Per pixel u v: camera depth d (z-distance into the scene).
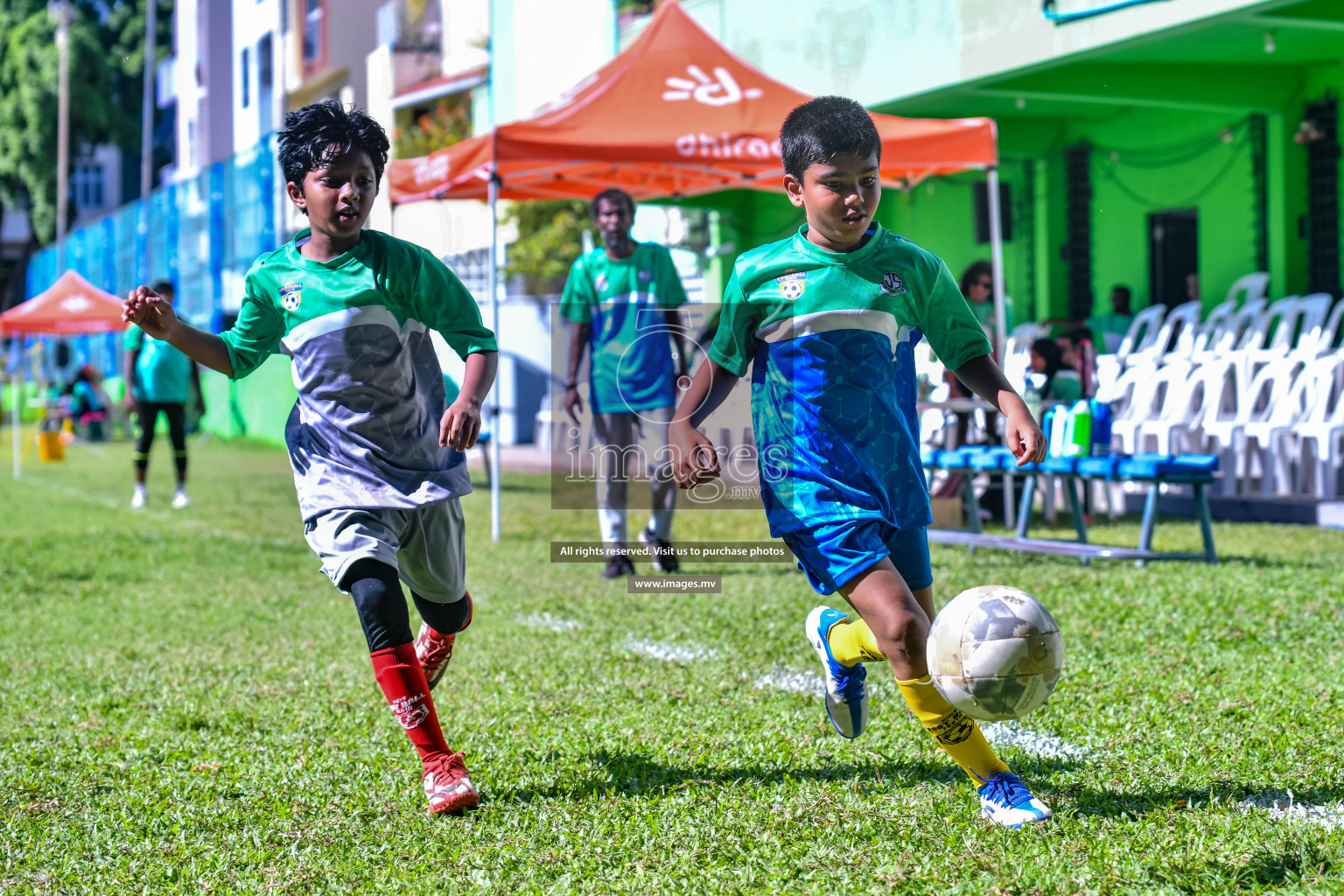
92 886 2.59
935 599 5.72
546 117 8.28
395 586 3.09
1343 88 10.55
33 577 7.31
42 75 41.50
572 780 3.20
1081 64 10.66
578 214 17.25
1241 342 10.36
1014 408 2.87
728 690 4.15
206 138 29.58
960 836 2.67
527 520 9.83
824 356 2.82
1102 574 6.23
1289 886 2.34
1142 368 9.84
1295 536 7.82
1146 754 3.26
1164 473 6.47
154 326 3.04
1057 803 2.88
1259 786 2.96
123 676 4.66
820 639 3.16
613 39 15.39
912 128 8.18
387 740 3.63
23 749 3.66
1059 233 13.18
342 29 24.17
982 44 10.37
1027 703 2.50
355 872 2.62
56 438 18.19
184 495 11.66
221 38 28.70
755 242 15.03
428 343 3.29
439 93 20.33
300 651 5.09
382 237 3.20
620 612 5.73
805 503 2.82
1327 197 10.75
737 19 13.01
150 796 3.17
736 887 2.44
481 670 4.57
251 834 2.86
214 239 22.11
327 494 3.12
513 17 17.42
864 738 3.50
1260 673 4.11
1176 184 12.06
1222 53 10.41
